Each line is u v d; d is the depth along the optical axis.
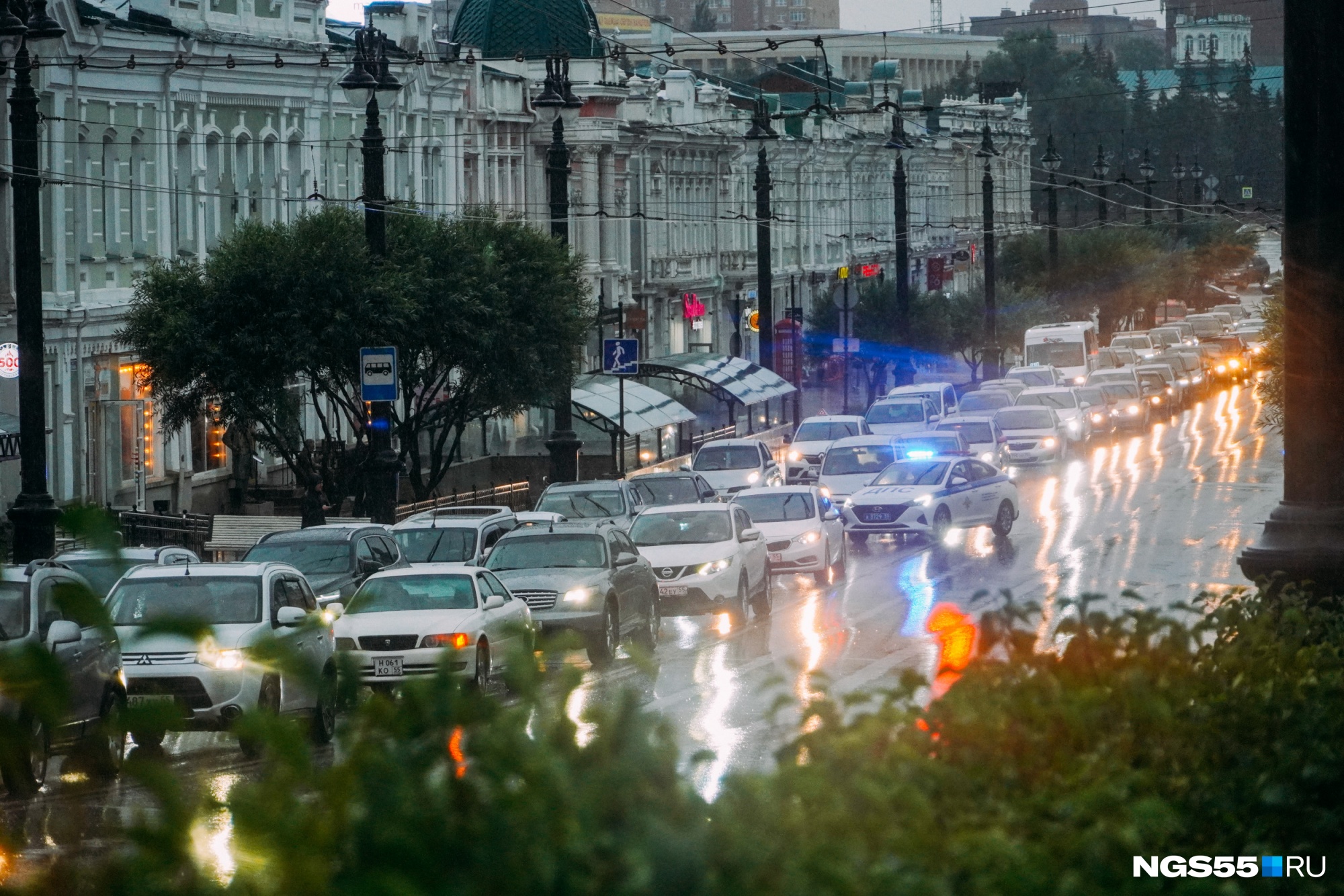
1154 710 18.61
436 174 162.12
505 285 115.00
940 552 104.88
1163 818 14.70
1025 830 15.41
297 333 102.50
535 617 67.50
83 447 113.69
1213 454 164.50
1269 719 20.78
